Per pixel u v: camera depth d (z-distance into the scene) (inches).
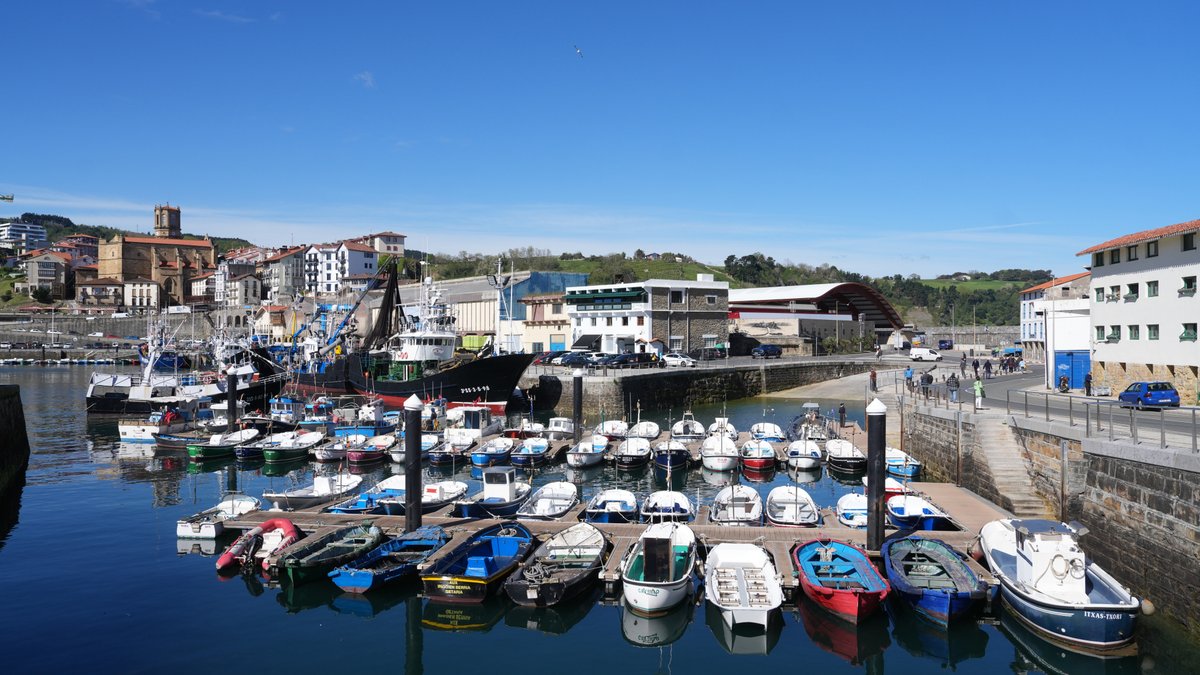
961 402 1643.7
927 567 895.1
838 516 1138.0
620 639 828.0
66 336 5905.5
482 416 1991.9
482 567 903.7
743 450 1651.1
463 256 7263.8
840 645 812.0
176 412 2146.9
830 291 4158.5
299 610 900.0
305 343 3371.1
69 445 2031.3
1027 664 765.3
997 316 7308.1
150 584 968.3
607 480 1596.9
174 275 7234.3
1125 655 715.4
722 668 757.9
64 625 842.8
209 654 780.6
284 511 1206.3
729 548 927.0
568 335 3580.2
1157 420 1192.2
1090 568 815.1
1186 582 743.1
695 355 3353.8
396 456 1736.0
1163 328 1616.6
